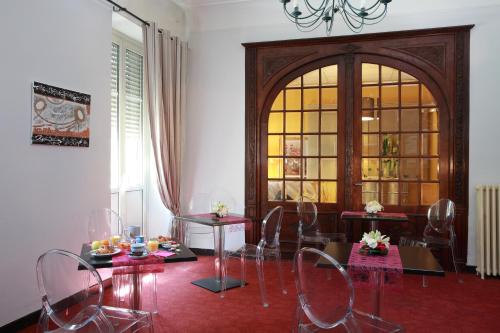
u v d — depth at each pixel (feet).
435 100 16.35
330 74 17.51
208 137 18.85
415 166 16.66
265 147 18.25
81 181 12.72
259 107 18.21
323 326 7.30
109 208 13.99
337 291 7.18
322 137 17.65
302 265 7.59
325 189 17.66
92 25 13.12
